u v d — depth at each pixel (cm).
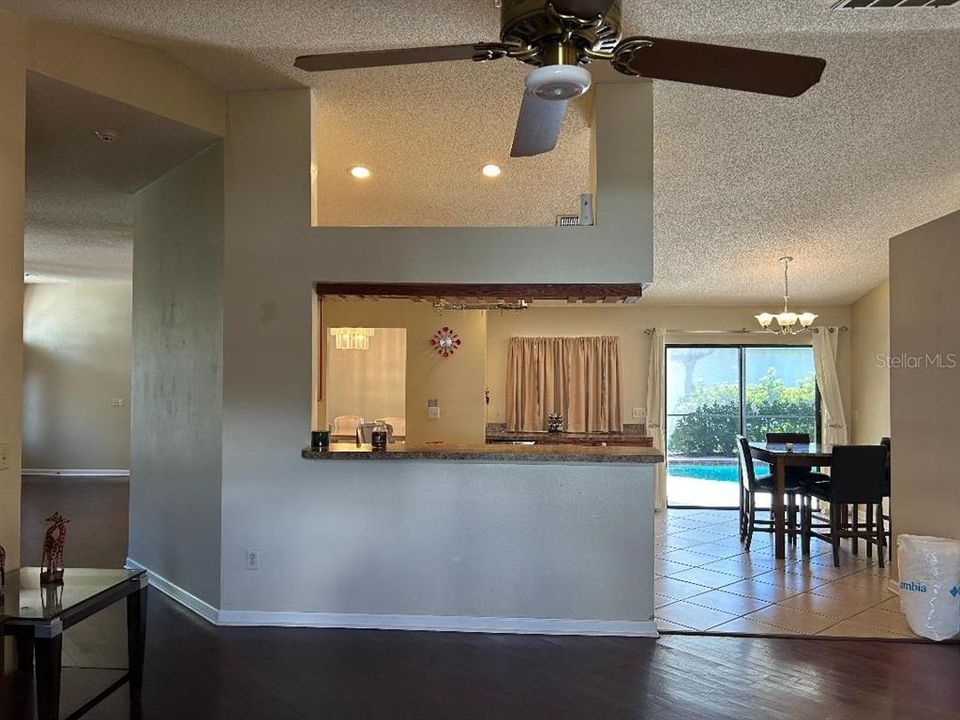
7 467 316
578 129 457
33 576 311
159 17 323
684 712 306
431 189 556
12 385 317
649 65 233
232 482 411
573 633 400
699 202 555
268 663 356
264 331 412
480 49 228
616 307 841
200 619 420
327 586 409
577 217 448
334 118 445
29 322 1016
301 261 411
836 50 372
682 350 852
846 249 645
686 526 730
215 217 421
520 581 404
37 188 507
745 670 353
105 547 578
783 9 322
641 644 387
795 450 637
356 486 409
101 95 347
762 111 441
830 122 452
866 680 342
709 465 848
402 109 433
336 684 332
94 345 1015
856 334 800
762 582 514
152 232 498
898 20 336
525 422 834
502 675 344
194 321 443
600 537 402
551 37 218
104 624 410
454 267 407
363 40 346
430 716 301
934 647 386
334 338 913
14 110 314
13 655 335
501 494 405
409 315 788
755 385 841
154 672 345
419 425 785
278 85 407
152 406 495
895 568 492
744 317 830
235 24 331
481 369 787
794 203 557
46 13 315
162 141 414
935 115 442
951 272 434
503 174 528
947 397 437
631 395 839
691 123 453
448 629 404
